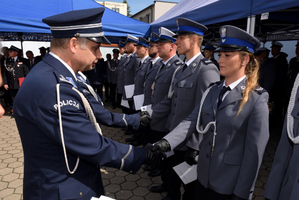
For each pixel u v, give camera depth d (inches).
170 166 90.4
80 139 39.9
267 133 49.7
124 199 103.0
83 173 44.5
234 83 54.3
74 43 42.5
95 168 48.0
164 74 107.0
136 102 124.6
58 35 42.3
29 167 42.8
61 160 41.5
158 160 53.1
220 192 53.8
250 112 50.1
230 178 52.9
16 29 161.3
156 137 110.1
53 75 40.7
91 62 45.4
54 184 41.3
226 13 109.2
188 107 80.8
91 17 41.9
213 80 75.2
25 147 42.3
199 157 60.2
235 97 52.7
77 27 41.5
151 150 51.6
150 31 209.5
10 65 247.9
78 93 41.9
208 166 56.4
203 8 127.5
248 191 50.4
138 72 167.3
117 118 63.9
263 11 90.4
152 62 142.3
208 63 77.7
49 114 38.2
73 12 42.9
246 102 51.0
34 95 38.7
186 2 194.4
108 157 44.0
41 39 383.9
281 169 51.1
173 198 93.0
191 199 81.2
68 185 42.1
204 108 59.4
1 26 156.6
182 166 68.1
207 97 60.9
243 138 52.5
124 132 200.4
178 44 83.4
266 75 175.3
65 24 41.3
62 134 38.6
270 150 165.5
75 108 40.3
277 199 51.3
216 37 286.0
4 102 311.0
